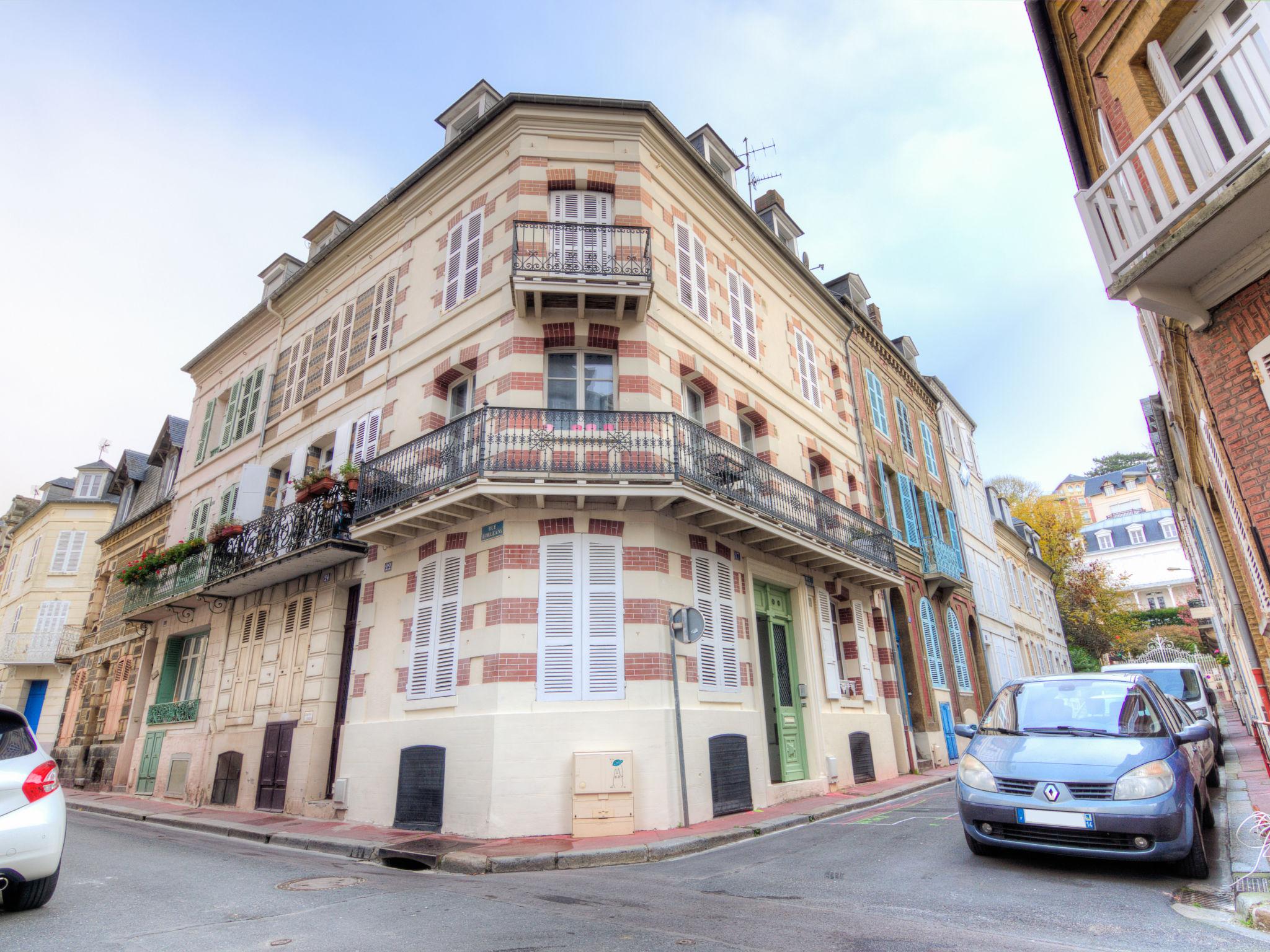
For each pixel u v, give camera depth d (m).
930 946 4.06
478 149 12.93
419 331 13.02
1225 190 5.50
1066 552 41.91
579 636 9.66
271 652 14.05
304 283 16.89
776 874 6.39
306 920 4.99
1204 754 7.58
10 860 4.63
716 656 10.91
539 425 10.29
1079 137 8.95
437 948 4.28
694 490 10.01
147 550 20.44
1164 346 8.38
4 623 28.73
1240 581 10.63
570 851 7.59
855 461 17.28
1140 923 4.35
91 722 20.48
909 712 16.70
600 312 11.23
